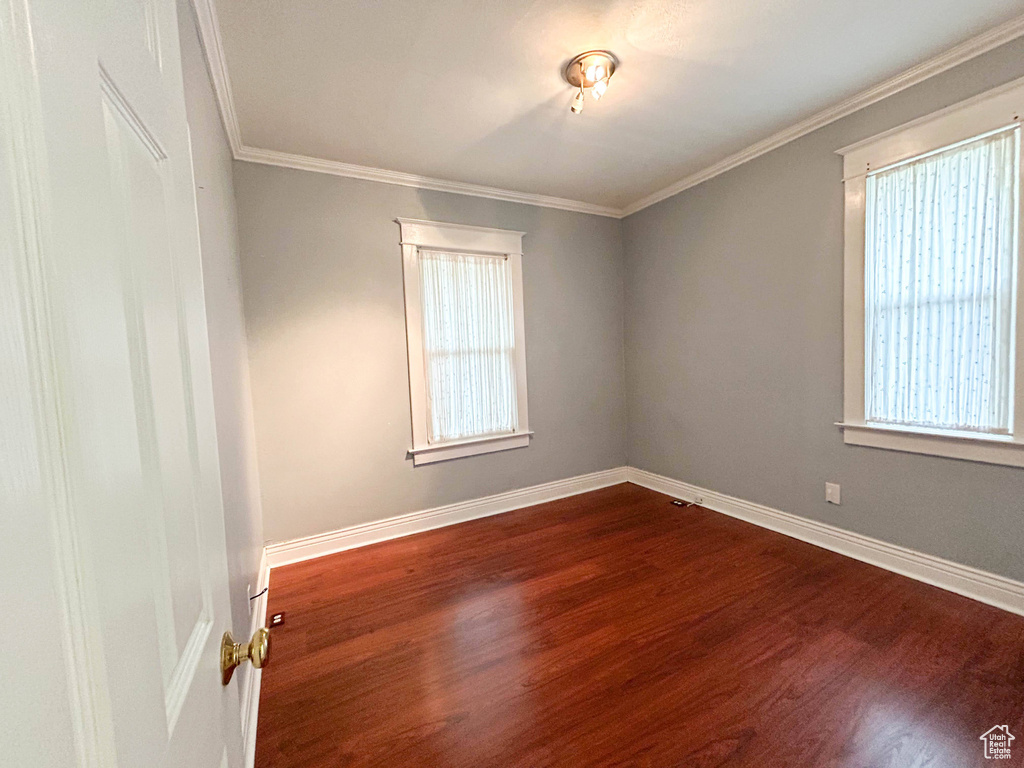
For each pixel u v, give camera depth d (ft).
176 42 2.11
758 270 9.39
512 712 4.90
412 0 5.12
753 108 7.71
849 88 7.19
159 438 1.54
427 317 10.27
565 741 4.51
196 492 1.93
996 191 6.14
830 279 8.16
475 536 9.81
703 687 5.13
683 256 11.11
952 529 6.84
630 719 4.74
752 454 9.80
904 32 5.95
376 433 9.77
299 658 5.89
